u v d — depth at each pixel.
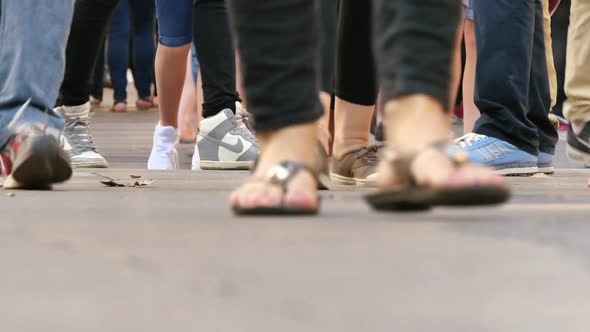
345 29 5.32
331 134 7.19
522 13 6.55
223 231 2.63
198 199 4.05
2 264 2.17
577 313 1.68
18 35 4.68
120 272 2.05
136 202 3.86
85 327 1.58
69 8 4.81
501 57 6.67
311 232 2.58
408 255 2.20
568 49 6.25
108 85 26.95
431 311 1.68
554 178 6.59
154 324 1.59
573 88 6.25
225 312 1.66
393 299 1.77
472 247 2.31
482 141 6.87
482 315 1.66
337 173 5.69
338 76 5.54
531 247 2.31
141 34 18.58
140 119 16.55
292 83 3.18
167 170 6.69
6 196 4.21
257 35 3.18
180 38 7.73
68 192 4.53
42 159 4.46
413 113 2.95
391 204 3.04
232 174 6.37
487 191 2.76
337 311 1.67
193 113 11.61
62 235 2.59
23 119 4.61
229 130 7.58
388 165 2.98
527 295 1.81
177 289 1.86
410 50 2.95
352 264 2.10
